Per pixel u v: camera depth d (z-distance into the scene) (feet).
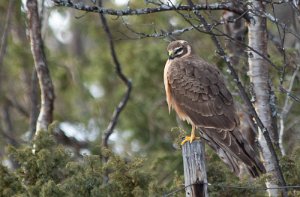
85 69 76.95
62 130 67.77
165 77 47.78
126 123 68.23
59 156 42.01
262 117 47.75
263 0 43.42
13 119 77.66
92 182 40.83
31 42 56.29
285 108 51.52
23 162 42.34
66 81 75.51
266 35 48.03
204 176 38.34
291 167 44.34
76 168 41.32
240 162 44.91
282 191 44.16
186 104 46.19
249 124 49.88
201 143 38.63
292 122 55.21
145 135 67.77
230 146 42.96
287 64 49.57
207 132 44.96
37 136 42.80
